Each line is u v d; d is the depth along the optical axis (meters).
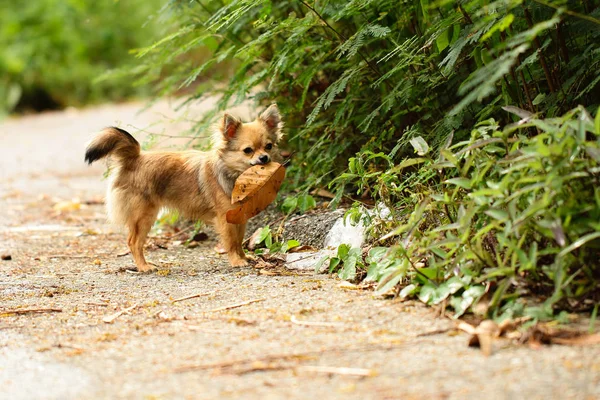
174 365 5.82
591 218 6.16
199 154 10.13
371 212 9.19
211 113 11.03
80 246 11.20
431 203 7.46
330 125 10.37
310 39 10.11
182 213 10.05
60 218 13.36
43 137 24.02
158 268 9.59
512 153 6.63
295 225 9.95
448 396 5.01
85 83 31.70
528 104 8.37
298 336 6.29
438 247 6.90
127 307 7.62
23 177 17.75
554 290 6.49
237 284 8.26
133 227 9.70
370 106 10.12
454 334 6.13
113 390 5.43
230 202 9.69
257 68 12.13
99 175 17.69
